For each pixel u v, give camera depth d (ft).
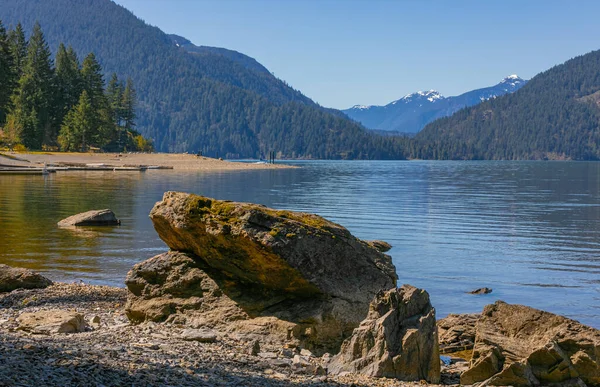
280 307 52.90
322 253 52.85
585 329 43.14
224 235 52.19
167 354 41.06
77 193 217.56
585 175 540.52
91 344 41.52
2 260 92.17
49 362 33.96
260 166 629.10
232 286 55.21
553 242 127.95
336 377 41.47
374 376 42.70
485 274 94.07
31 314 50.42
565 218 175.63
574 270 97.81
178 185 284.61
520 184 375.25
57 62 639.76
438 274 93.86
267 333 50.62
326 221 56.13
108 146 650.43
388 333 44.19
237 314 53.01
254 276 53.88
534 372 41.24
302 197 239.71
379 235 137.28
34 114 517.14
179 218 54.54
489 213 188.24
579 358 41.14
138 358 38.45
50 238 114.01
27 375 30.37
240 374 38.42
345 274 53.57
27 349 36.45
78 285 73.67
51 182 274.98
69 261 92.68
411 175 506.89
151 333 49.32
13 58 531.09
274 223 52.47
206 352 43.60
